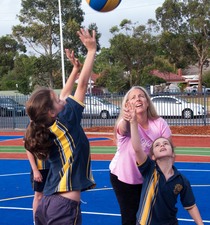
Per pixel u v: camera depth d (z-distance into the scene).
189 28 57.09
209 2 56.12
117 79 54.03
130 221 5.47
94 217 7.76
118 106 28.73
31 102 4.03
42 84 51.53
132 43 54.78
